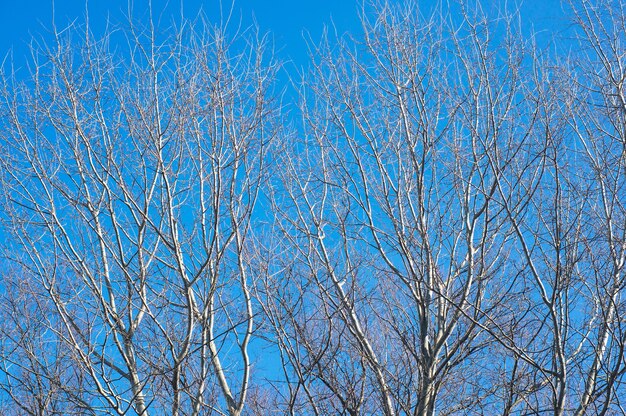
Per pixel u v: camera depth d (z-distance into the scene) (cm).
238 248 952
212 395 931
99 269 970
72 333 955
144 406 905
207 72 1009
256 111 1002
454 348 913
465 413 921
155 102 1009
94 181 992
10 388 917
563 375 834
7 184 984
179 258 939
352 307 943
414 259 984
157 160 987
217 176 970
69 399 913
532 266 853
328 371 917
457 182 1007
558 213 883
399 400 910
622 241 890
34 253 973
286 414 914
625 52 1004
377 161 1050
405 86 1066
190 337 915
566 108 959
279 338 907
